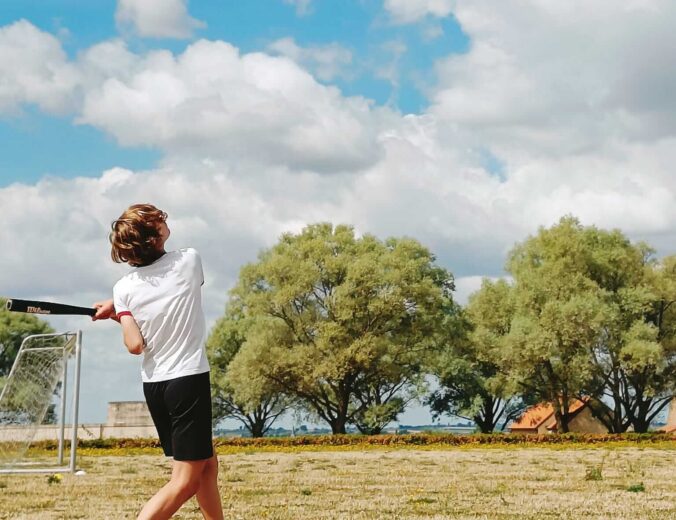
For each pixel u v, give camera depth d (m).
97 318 4.59
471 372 62.53
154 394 4.39
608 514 8.08
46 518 7.77
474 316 52.78
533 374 51.81
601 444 33.91
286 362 47.34
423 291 47.75
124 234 4.48
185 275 4.50
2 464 11.49
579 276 48.19
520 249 53.31
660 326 50.50
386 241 54.06
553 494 10.26
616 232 49.72
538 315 49.06
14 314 70.94
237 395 53.84
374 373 50.19
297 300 49.56
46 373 11.33
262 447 32.50
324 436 34.44
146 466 17.33
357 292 47.69
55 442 29.27
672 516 7.91
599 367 48.34
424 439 34.38
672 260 51.00
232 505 8.92
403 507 8.72
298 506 8.83
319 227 52.84
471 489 11.08
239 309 65.75
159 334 4.39
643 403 51.00
